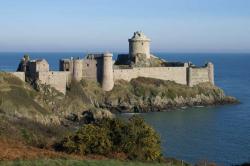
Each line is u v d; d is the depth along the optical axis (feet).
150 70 600.39
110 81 557.33
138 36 643.86
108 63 556.10
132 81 580.71
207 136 403.75
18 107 429.38
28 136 274.98
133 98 551.59
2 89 450.71
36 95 482.69
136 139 229.04
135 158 220.02
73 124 459.73
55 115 459.73
